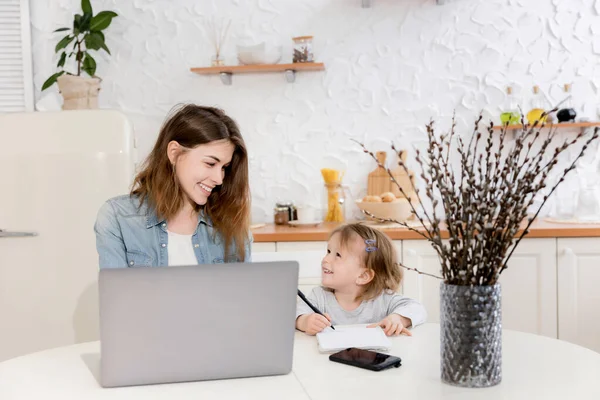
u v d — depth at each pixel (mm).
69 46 3555
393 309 2014
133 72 3562
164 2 3535
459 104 3449
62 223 2625
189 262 1865
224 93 3547
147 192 1864
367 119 3494
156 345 1265
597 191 3393
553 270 2920
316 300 2080
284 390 1245
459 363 1247
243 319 1290
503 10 3416
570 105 3404
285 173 3551
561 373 1324
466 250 1242
